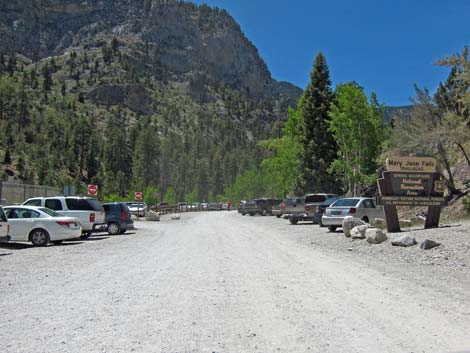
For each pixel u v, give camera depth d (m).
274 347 5.54
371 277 10.31
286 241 19.56
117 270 11.41
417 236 16.67
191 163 140.25
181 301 7.95
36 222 18.25
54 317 6.91
